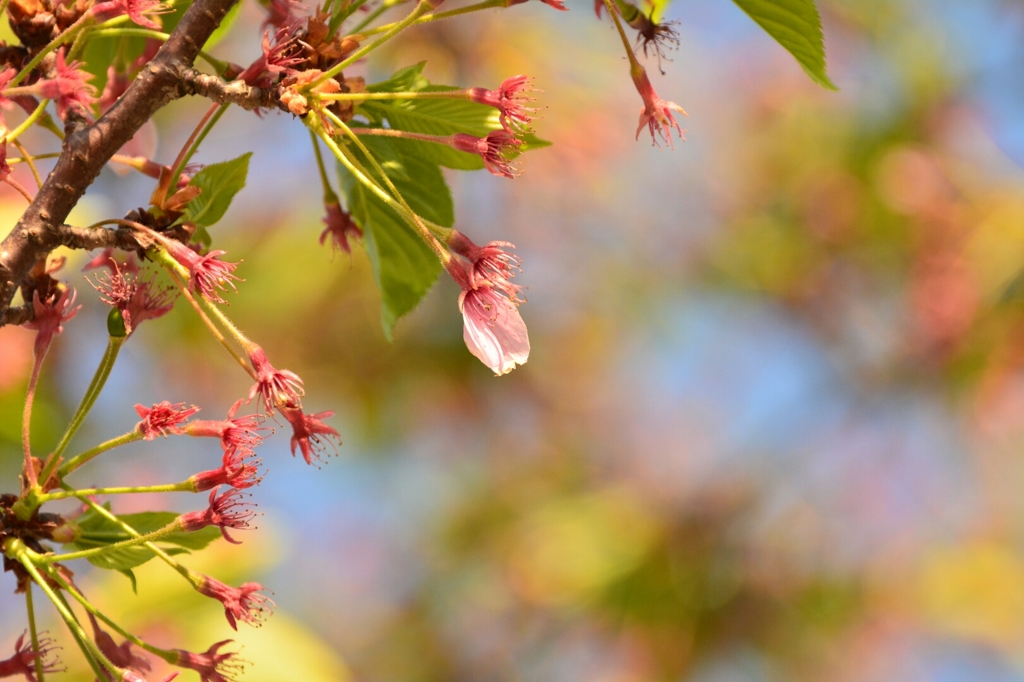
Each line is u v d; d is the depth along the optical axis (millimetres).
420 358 7012
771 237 7680
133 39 2594
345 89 2092
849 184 7031
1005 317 6383
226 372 6848
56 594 1868
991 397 6582
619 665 6297
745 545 6566
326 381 6910
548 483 7828
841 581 6738
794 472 7227
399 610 8781
